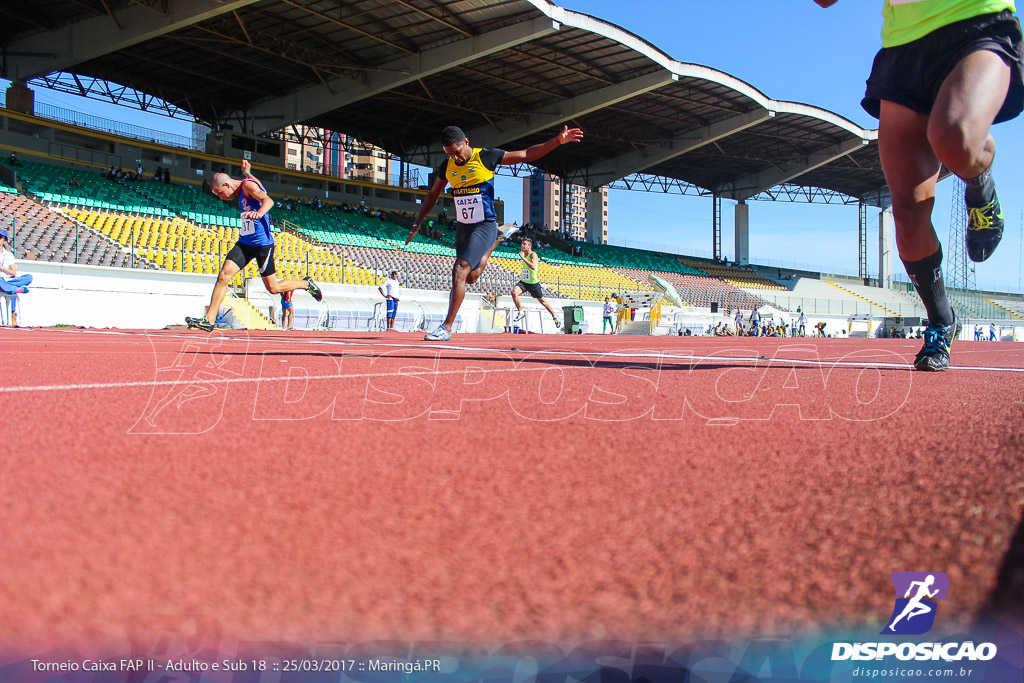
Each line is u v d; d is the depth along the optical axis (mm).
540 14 25109
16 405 1879
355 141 42469
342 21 25141
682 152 40000
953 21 2510
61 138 27219
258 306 17719
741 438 1494
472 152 5434
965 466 1128
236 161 32219
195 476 1103
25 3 23562
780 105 35594
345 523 876
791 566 729
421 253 30312
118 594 641
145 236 20438
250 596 647
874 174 48500
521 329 23062
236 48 27688
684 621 608
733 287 43812
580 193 140125
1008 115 2701
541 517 909
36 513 882
